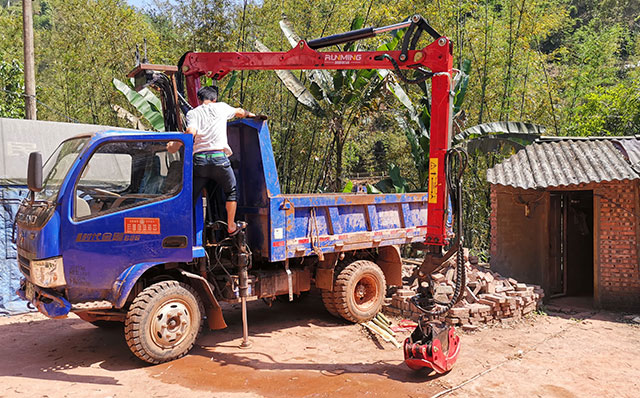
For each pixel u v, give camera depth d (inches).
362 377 185.2
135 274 191.3
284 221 227.3
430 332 188.2
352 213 259.8
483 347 227.5
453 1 558.9
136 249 194.9
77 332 247.3
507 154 517.7
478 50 548.1
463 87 448.8
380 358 209.2
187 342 203.0
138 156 203.6
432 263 194.5
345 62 227.0
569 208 385.1
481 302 274.2
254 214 230.1
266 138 227.5
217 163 206.5
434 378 185.5
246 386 175.5
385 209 277.9
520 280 354.6
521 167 355.6
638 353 225.5
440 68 199.9
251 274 236.5
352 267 260.1
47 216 183.8
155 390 171.6
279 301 313.3
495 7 694.5
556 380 187.5
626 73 856.3
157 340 193.8
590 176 314.8
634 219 310.7
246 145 234.4
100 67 550.3
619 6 1473.9
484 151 455.2
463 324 259.9
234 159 241.3
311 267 262.4
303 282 258.4
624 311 312.2
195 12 469.7
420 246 315.0
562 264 376.5
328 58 230.2
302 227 235.6
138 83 239.0
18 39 728.3
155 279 206.2
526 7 555.2
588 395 173.9
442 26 556.4
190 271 215.2
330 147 495.5
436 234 194.9
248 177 234.7
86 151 192.1
